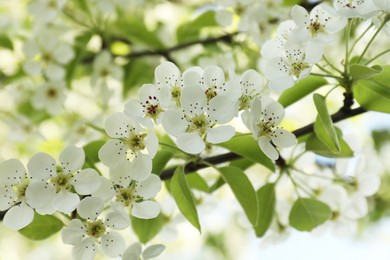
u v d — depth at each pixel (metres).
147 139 0.57
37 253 1.10
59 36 0.77
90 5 0.78
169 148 0.62
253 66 0.75
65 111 0.81
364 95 0.60
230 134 0.57
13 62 0.82
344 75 0.60
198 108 0.57
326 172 0.67
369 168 0.73
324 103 0.59
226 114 0.57
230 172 0.61
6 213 0.58
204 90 0.58
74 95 0.83
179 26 0.77
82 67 0.82
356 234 0.93
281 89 0.59
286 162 0.65
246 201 0.60
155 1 0.84
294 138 0.58
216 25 0.75
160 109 0.58
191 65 0.78
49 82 0.78
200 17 0.75
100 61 0.78
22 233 0.60
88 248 0.58
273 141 0.58
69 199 0.57
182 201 0.59
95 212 0.57
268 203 0.64
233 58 0.74
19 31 0.83
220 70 0.58
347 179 0.66
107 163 0.58
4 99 0.83
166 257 1.06
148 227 0.65
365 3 0.58
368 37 0.75
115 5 0.77
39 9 0.76
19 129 0.81
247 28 0.72
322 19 0.60
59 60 0.77
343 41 0.75
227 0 0.72
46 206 0.57
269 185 0.64
